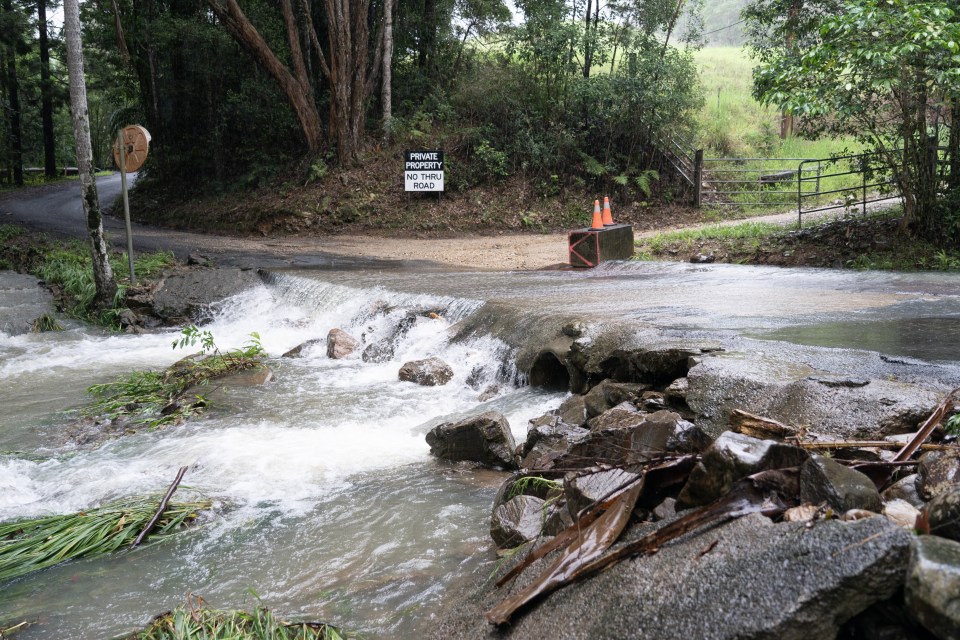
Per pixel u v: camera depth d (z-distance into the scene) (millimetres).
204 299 13586
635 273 13422
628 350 5898
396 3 30156
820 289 10312
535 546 3430
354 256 18484
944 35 10328
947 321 7227
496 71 28734
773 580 2275
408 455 5926
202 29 29250
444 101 29094
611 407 5645
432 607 3463
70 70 12852
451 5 31719
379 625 3383
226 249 19844
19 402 8172
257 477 5496
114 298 13344
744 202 24844
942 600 1953
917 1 10977
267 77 30109
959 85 11055
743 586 2314
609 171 26375
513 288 11266
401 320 9758
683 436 3842
